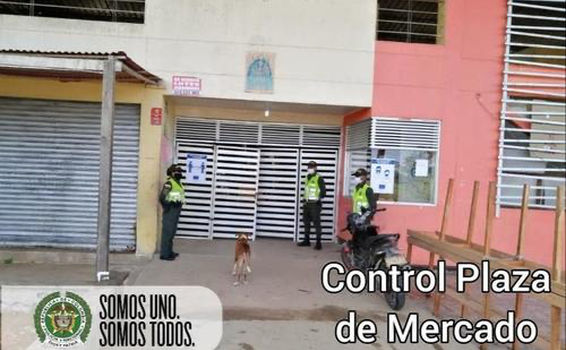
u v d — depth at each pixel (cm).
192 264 888
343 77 962
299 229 1166
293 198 1165
